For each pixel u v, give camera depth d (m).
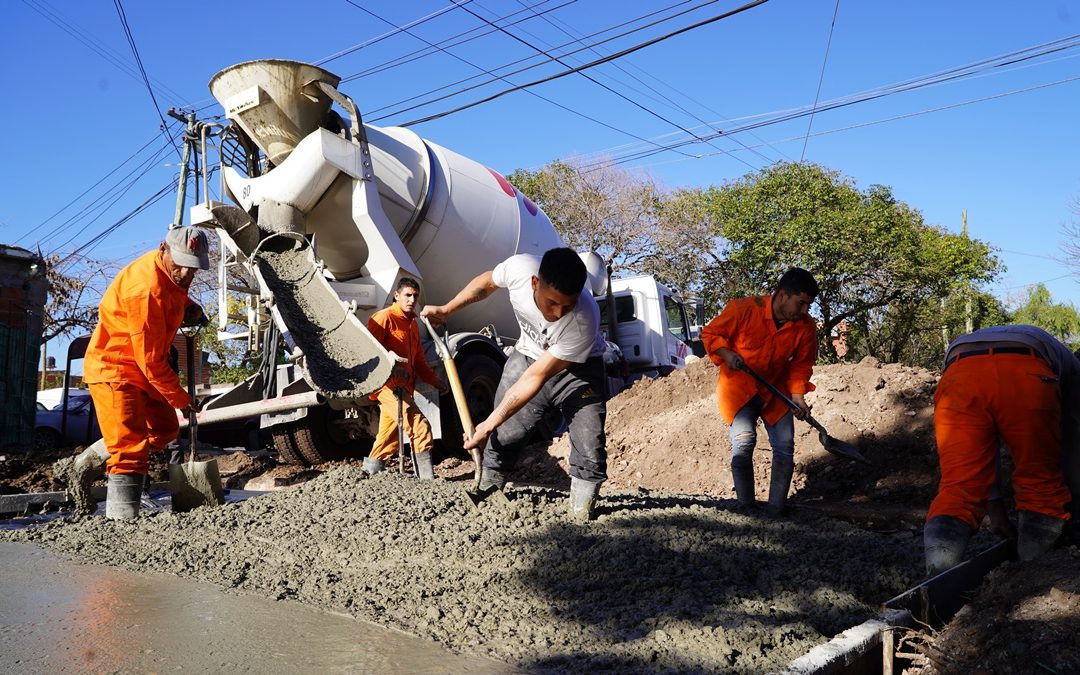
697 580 3.60
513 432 4.63
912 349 32.38
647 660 2.76
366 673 2.61
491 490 4.85
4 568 4.01
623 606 3.30
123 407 5.19
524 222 9.99
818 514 5.14
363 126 8.11
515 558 3.84
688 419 8.71
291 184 7.80
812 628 3.07
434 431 7.25
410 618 3.21
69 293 23.70
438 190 8.94
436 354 8.98
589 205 29.77
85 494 5.65
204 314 5.73
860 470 6.87
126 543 4.52
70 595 3.47
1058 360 3.56
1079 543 3.65
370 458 6.82
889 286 24.95
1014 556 3.76
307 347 6.83
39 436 14.96
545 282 3.75
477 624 3.13
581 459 4.46
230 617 3.16
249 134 8.13
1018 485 3.48
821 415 7.65
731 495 7.20
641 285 14.07
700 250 28.98
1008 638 2.49
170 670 2.58
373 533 4.29
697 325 15.95
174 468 5.38
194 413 5.52
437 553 3.97
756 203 24.88
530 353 4.54
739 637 2.93
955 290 26.58
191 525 4.76
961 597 3.21
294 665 2.66
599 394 4.52
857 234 23.77
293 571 3.85
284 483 8.52
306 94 7.93
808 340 5.15
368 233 8.09
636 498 5.36
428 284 9.19
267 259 7.86
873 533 4.57
